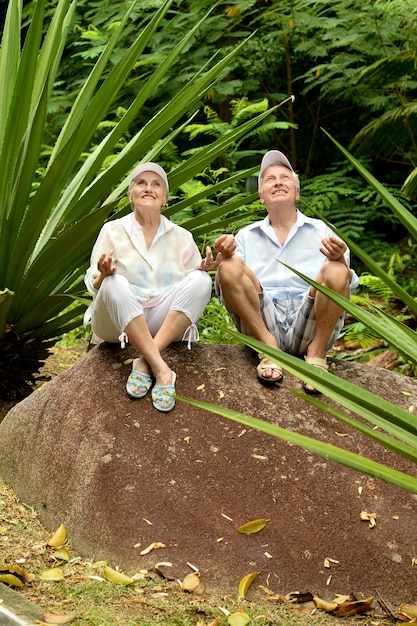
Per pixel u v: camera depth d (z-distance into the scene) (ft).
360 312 7.52
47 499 10.28
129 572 9.02
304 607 8.63
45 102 11.75
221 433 10.14
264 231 11.76
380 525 9.44
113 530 9.36
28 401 11.68
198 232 13.53
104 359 11.17
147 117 27.04
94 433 10.22
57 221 13.88
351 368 11.63
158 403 10.30
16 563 9.15
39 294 13.32
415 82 23.97
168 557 9.04
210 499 9.49
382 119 22.48
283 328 11.54
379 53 24.23
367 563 9.09
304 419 10.52
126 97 27.43
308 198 23.89
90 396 10.71
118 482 9.71
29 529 10.04
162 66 13.52
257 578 8.87
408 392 11.34
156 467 9.78
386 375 11.59
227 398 10.57
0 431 11.88
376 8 22.89
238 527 9.25
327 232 11.82
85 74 28.37
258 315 11.12
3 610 7.77
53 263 12.84
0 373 13.82
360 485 9.80
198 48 26.27
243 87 26.30
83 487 9.84
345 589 8.89
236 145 23.70
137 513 9.43
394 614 8.52
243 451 9.97
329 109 28.40
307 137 28.58
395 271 22.62
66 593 8.49
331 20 24.40
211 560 8.99
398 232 26.89
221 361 11.23
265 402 10.65
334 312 10.77
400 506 9.69
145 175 10.93
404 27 23.80
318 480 9.77
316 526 9.33
